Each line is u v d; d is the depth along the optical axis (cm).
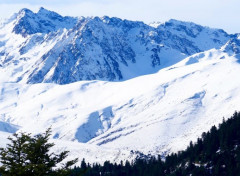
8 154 6412
